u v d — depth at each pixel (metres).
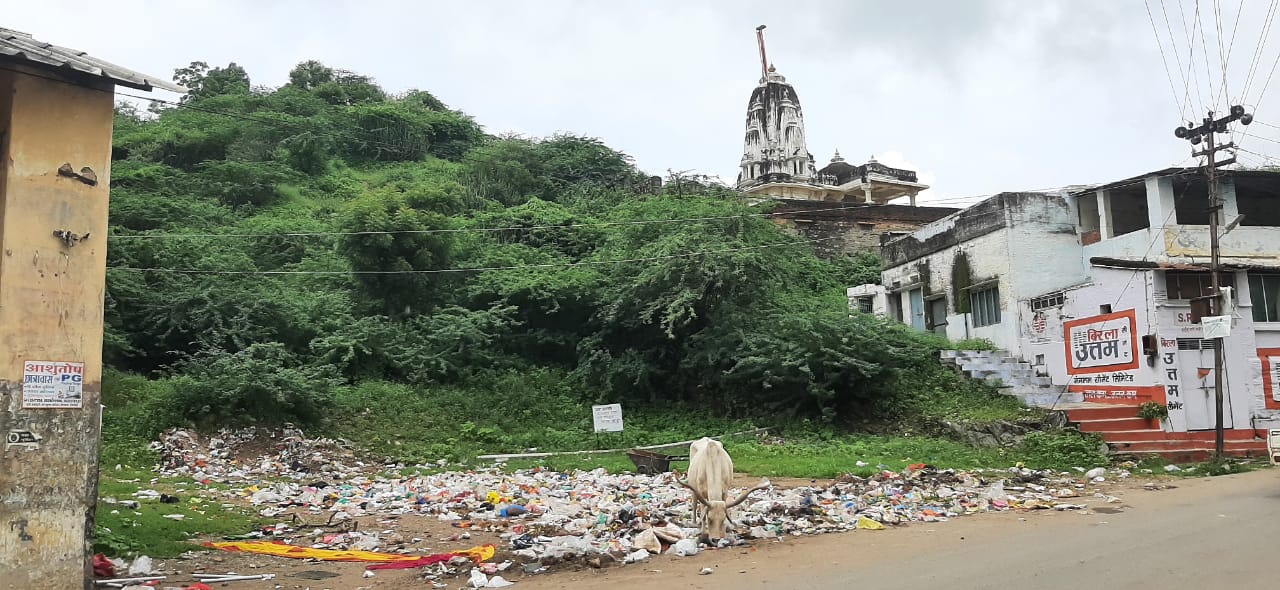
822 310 23.95
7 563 6.39
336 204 38.03
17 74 6.72
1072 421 17.48
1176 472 14.85
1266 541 7.88
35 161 6.77
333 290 26.61
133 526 9.26
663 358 24.22
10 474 6.46
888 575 7.09
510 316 25.73
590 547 8.62
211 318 22.12
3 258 6.54
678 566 7.87
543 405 22.58
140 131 43.94
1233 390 17.50
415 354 22.81
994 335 22.33
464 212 34.84
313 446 17.88
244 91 55.34
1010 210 21.73
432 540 9.58
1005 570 7.08
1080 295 19.38
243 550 8.84
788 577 7.19
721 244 23.42
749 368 21.31
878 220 38.78
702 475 9.24
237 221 32.47
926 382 20.98
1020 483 13.56
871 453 17.28
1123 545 8.01
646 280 23.23
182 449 16.59
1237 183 21.16
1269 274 18.45
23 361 6.58
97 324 7.03
